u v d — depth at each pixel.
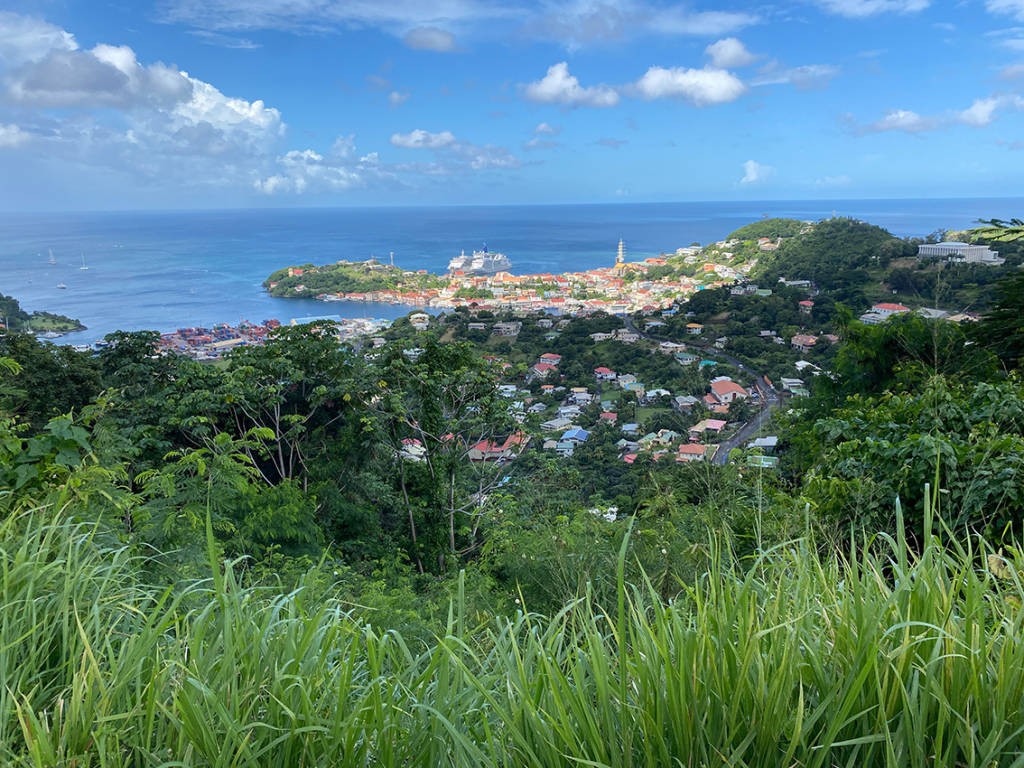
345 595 3.65
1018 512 2.71
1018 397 4.01
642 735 0.97
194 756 1.00
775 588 1.27
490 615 3.46
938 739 0.84
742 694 0.97
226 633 1.10
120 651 1.17
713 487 4.18
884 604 1.04
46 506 1.73
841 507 3.24
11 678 1.12
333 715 1.10
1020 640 0.97
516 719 0.97
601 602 2.93
